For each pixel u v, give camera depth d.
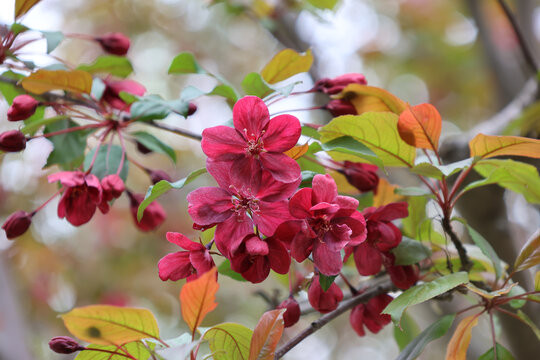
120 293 1.57
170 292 1.61
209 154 0.60
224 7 1.06
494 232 0.75
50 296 1.52
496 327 0.73
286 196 0.59
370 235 0.62
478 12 1.16
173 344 0.61
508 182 0.67
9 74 0.71
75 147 0.70
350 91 0.68
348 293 0.70
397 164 0.66
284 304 0.63
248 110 0.60
